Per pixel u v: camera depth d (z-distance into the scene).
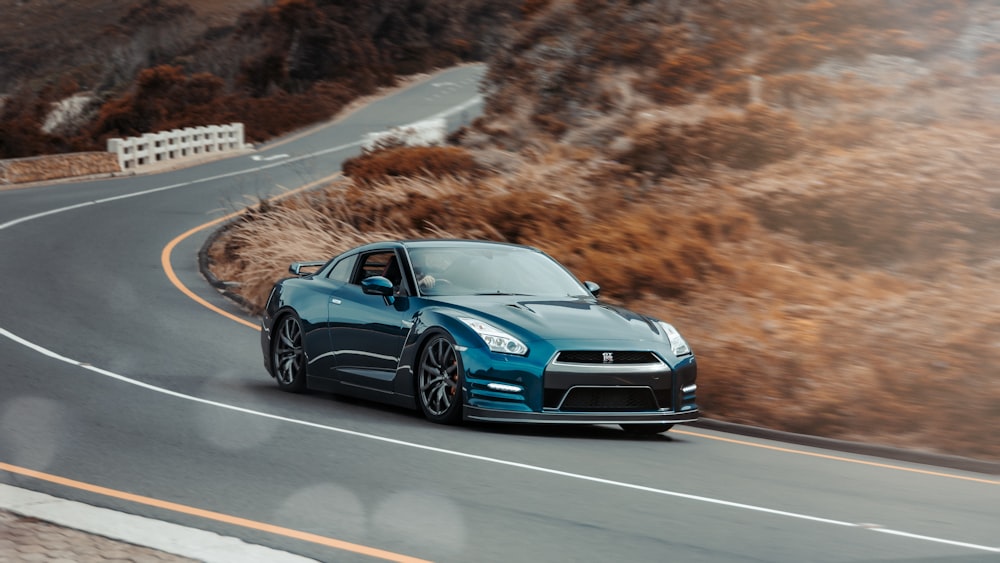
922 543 5.77
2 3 127.06
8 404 9.09
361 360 9.73
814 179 17.95
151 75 56.38
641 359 8.62
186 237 23.12
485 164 22.78
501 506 6.26
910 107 21.84
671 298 14.04
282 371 10.66
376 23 66.75
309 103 53.47
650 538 5.68
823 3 27.47
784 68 25.58
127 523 5.60
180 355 12.27
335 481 6.76
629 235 15.93
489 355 8.51
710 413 10.23
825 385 10.20
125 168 37.06
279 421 8.80
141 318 14.82
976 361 10.21
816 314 12.94
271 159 39.69
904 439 9.23
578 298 9.64
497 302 9.14
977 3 26.44
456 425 8.91
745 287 14.03
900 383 10.03
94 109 68.69
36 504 5.91
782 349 11.25
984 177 17.05
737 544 5.62
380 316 9.52
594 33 30.38
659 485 7.01
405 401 9.24
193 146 40.94
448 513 6.06
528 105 29.22
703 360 10.94
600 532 5.76
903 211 16.12
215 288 17.91
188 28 85.44
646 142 21.06
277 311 10.73
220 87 56.38
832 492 7.08
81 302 15.86
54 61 106.31
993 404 9.27
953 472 8.12
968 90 22.16
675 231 16.17
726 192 18.20
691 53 27.58
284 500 6.23
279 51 61.84
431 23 68.69
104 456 7.27
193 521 5.70
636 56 28.56
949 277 14.40
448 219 17.41
